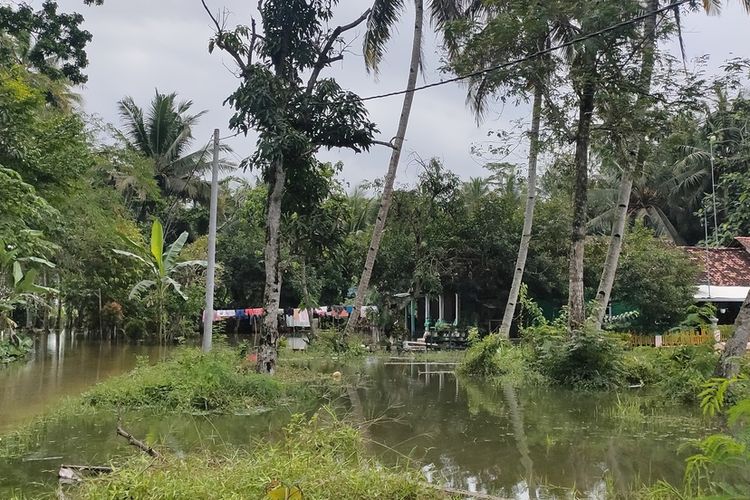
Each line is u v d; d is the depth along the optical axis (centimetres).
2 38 1716
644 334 2183
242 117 1196
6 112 1340
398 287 2614
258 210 3244
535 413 953
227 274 3158
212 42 1223
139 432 777
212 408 936
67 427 804
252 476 463
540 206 2620
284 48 1268
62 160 1516
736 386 850
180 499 436
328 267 2775
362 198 3353
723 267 2444
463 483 575
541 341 1400
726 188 2266
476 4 1866
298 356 1875
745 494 336
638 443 738
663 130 1317
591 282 2464
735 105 2239
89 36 1708
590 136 1407
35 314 2866
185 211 3634
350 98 1234
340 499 451
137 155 2714
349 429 607
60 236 1825
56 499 501
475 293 2620
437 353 2131
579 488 560
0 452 667
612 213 2955
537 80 1351
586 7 1266
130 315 2464
